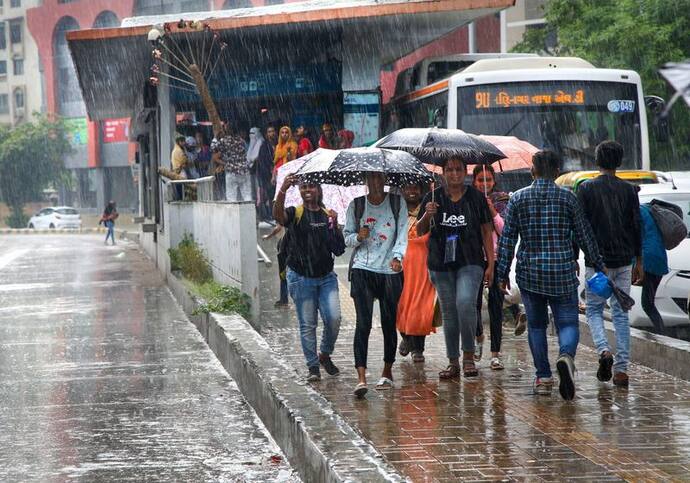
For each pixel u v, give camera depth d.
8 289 54.81
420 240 23.33
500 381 22.02
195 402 22.80
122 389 24.58
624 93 48.16
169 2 178.12
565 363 19.06
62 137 197.12
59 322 38.62
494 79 47.72
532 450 15.89
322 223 22.22
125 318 39.25
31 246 113.31
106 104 78.12
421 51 110.31
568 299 19.72
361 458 13.33
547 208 19.62
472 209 21.72
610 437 16.67
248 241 31.44
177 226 52.03
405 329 23.44
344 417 18.62
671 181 34.66
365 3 52.84
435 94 51.28
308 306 22.53
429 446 16.25
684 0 67.56
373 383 22.20
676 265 28.78
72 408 22.42
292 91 58.53
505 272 20.17
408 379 22.55
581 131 47.66
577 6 72.94
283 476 16.23
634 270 21.45
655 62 66.75
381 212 20.89
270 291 39.50
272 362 22.16
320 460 13.80
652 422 17.78
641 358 23.78
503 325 30.97
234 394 23.62
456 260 21.69
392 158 20.88
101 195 197.88
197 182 46.22
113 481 16.47
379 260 20.77
